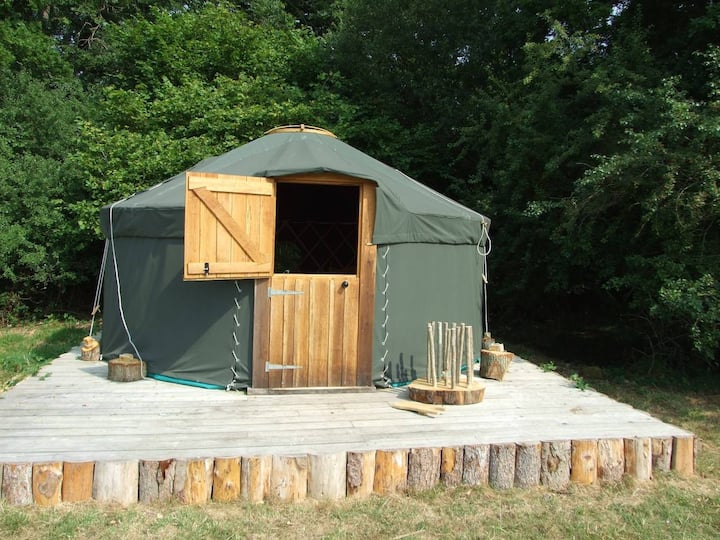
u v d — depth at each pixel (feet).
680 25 26.30
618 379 23.85
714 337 18.94
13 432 11.94
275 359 15.57
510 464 11.60
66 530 9.50
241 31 40.45
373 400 15.06
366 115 38.19
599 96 24.84
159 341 16.74
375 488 11.14
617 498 11.46
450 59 36.65
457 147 35.35
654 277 21.20
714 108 18.81
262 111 33.01
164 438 11.76
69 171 33.24
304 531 9.81
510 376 18.13
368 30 38.81
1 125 34.91
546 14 27.02
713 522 10.61
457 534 9.93
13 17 44.91
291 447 11.36
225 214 14.62
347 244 25.80
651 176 19.95
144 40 39.88
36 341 27.99
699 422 17.83
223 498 10.57
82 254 34.78
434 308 17.72
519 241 27.68
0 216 31.37
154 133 32.60
